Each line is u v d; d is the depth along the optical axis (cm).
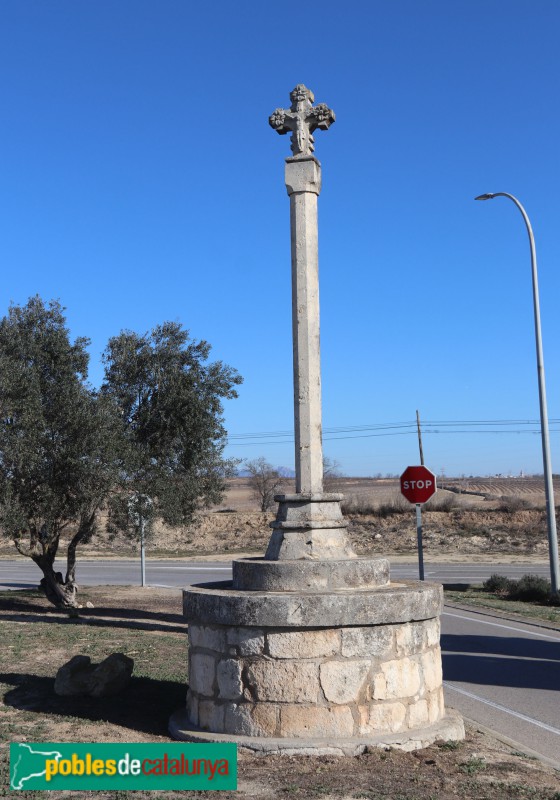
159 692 899
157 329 1873
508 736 815
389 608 695
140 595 2230
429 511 4869
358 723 680
